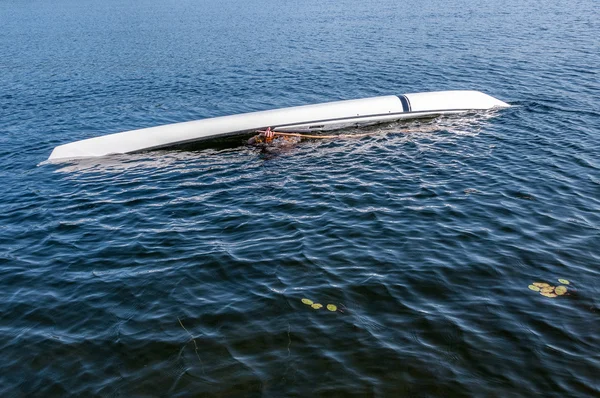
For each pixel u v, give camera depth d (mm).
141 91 19547
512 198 9000
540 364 5164
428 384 4945
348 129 13438
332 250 7438
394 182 9891
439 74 19578
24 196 10133
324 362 5258
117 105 17750
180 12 52781
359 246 7523
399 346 5449
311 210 8828
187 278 6887
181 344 5609
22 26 44094
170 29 38125
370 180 10047
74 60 26328
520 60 20844
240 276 6875
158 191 10086
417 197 9172
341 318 5930
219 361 5328
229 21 41719
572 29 27906
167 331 5836
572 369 5094
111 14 53438
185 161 11773
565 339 5508
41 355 5559
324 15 42062
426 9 42188
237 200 9438
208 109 16984
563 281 6539
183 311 6180
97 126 15484
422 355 5312
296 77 20516
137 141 12539
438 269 6852
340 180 10133
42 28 42062
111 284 6852
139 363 5367
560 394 4809
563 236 7656
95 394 4992
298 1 60156
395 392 4855
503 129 12805
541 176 9906
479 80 18219
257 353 5426
